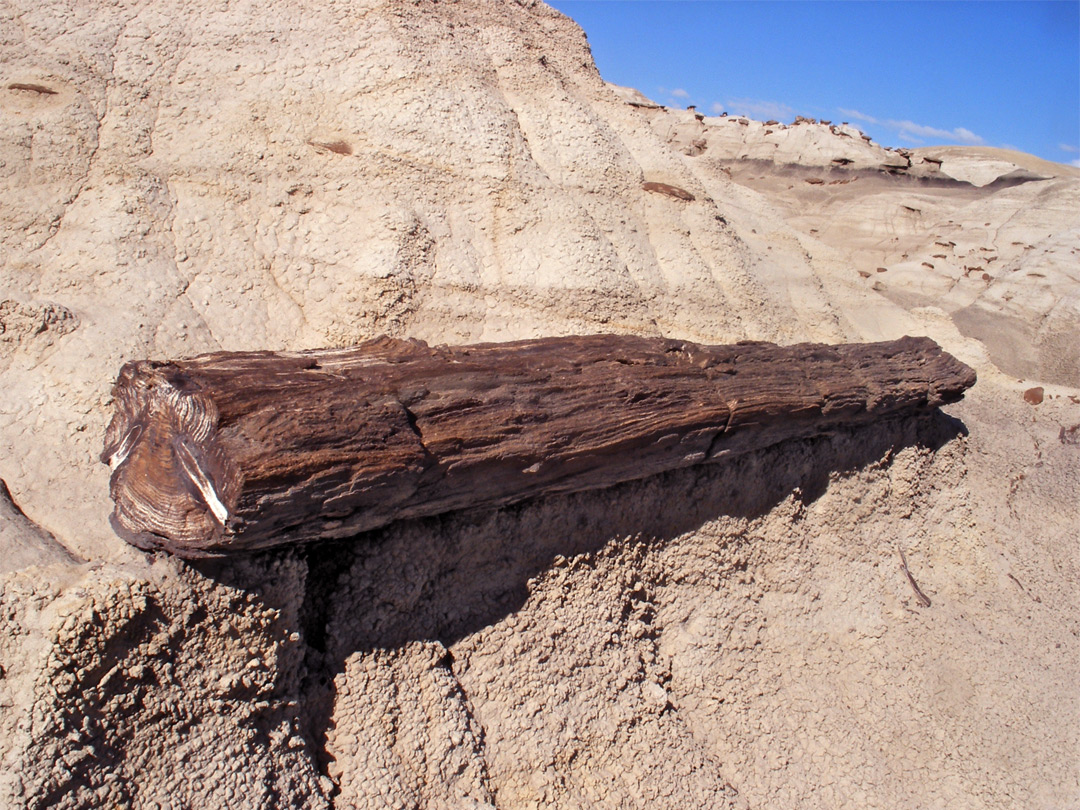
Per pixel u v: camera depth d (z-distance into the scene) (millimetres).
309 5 6152
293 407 2771
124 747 2660
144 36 5426
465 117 6035
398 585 3672
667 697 4469
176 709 2787
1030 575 6797
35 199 4539
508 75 6949
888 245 21719
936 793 4695
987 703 5363
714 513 5121
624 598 4598
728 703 4777
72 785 2488
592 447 3799
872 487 6199
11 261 4277
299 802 3014
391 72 5922
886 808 4516
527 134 6668
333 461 2744
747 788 4410
